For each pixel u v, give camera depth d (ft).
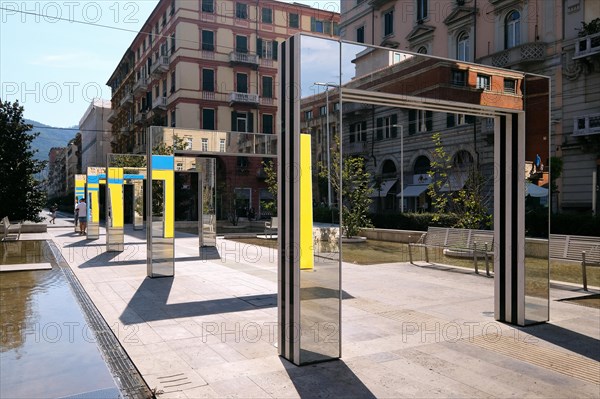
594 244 26.86
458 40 90.89
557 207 72.23
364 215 61.77
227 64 128.36
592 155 68.33
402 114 102.01
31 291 24.58
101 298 24.62
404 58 17.54
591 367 14.65
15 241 58.54
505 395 12.55
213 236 52.01
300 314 14.76
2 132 67.82
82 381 11.05
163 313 21.40
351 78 16.43
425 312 21.79
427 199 95.96
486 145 83.61
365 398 12.31
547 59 73.51
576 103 70.08
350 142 115.55
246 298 24.66
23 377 11.23
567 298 24.57
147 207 31.73
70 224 101.04
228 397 12.32
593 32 66.54
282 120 16.10
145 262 38.86
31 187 71.61
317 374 13.99
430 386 13.11
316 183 15.44
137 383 13.32
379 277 31.65
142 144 148.15
